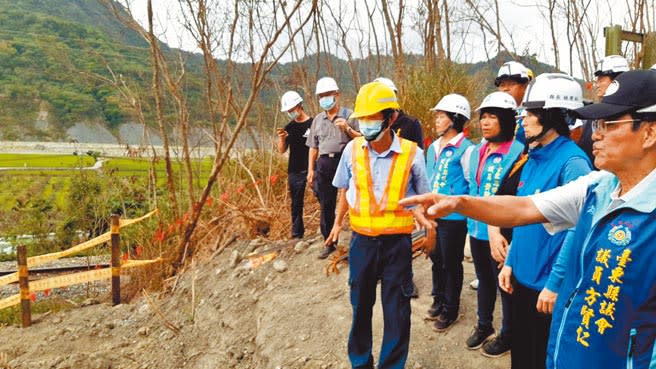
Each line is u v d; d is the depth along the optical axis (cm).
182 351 492
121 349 523
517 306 264
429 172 401
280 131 582
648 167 150
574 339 162
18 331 586
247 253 618
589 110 155
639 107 146
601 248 154
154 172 809
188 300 587
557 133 249
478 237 332
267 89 848
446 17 813
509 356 336
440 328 379
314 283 501
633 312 145
